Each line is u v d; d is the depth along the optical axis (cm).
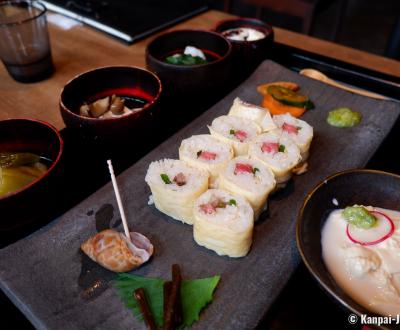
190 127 32
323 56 39
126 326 20
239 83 39
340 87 36
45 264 22
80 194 27
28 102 34
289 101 34
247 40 38
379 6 109
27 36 35
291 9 61
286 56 40
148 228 25
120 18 46
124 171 28
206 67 31
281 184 27
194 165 27
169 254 23
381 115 33
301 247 21
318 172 29
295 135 29
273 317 22
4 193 24
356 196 25
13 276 22
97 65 39
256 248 24
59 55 41
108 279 22
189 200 24
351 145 31
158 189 25
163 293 21
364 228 23
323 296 23
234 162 27
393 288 21
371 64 40
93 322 20
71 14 48
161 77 33
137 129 27
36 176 25
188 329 19
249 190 25
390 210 25
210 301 21
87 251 22
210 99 35
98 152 28
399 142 33
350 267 22
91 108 30
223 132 30
